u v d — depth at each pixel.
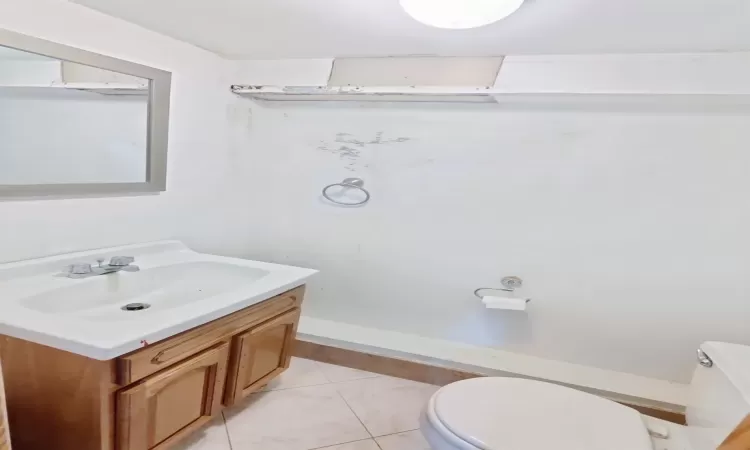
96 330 1.31
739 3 1.44
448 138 2.37
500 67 2.15
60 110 1.71
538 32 1.79
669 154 2.05
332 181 2.61
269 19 1.84
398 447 1.92
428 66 2.25
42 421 1.40
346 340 2.61
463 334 2.61
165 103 2.12
